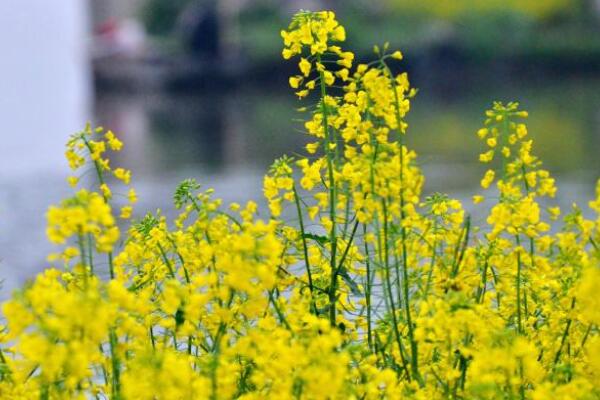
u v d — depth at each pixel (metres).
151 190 42.25
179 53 114.00
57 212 7.05
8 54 73.69
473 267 9.27
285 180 8.98
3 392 7.73
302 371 6.88
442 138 61.88
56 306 6.50
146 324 8.52
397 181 8.65
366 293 9.11
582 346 8.89
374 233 9.05
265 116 81.25
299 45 9.09
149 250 9.31
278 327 7.91
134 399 7.32
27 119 63.69
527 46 118.69
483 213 15.30
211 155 55.38
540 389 7.35
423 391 8.09
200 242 8.76
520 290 9.39
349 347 7.46
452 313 7.48
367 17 124.25
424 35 118.50
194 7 116.25
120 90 110.19
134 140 64.19
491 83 115.38
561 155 50.91
